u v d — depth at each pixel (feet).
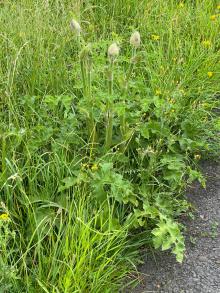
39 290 2.52
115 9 4.70
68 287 2.46
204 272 2.85
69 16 4.16
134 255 2.85
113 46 2.82
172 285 2.78
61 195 2.90
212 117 3.76
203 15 4.54
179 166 3.13
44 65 3.76
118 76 3.28
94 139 3.22
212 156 3.56
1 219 2.52
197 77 3.98
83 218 2.69
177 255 2.70
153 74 3.82
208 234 3.06
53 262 2.53
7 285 2.42
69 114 3.32
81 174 2.91
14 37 3.93
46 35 4.01
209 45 4.21
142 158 3.05
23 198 2.84
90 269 2.58
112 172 2.91
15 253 2.65
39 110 3.41
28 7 4.20
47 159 3.16
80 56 2.95
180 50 4.10
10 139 3.19
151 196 3.06
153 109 3.50
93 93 3.35
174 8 4.73
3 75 3.65
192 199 3.28
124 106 3.00
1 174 2.89
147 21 4.49
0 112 3.35
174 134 3.56
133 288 2.74
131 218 2.86
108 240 2.62
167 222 2.79
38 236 2.56
